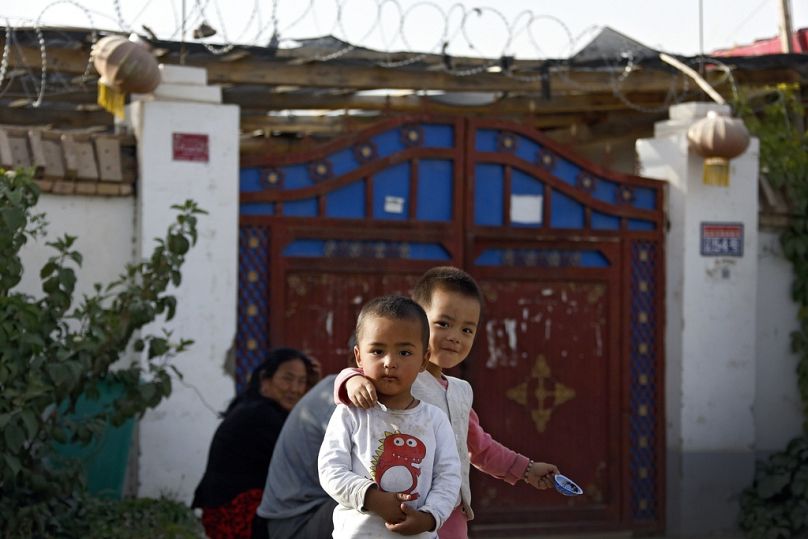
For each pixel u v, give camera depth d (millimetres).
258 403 5969
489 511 8789
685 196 9109
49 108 10820
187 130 7672
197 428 7660
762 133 9820
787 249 9461
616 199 9094
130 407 6656
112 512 6824
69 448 6918
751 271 9242
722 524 9125
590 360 9070
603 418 9086
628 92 10297
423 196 8594
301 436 5172
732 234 9195
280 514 5129
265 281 8156
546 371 8969
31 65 8352
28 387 6043
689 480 9078
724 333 9180
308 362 6145
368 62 9156
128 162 7648
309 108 10602
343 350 8344
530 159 8867
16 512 6270
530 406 8938
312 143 11852
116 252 7613
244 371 8086
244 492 5793
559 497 8969
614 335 9109
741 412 9203
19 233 6383
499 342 8867
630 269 9141
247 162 8078
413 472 3611
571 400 9023
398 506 3496
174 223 7414
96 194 7516
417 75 9492
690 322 9109
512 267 8867
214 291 7738
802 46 13211
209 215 7719
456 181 8648
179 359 7637
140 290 6688
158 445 7570
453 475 3682
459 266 8648
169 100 7656
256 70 9008
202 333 7703
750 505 9070
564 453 9000
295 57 8859
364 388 3604
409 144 8539
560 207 8969
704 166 9047
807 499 8812
